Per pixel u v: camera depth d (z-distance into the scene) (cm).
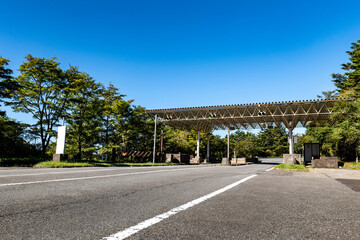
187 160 2939
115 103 2494
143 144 2933
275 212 270
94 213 254
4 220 220
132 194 380
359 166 1608
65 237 179
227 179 657
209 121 3653
